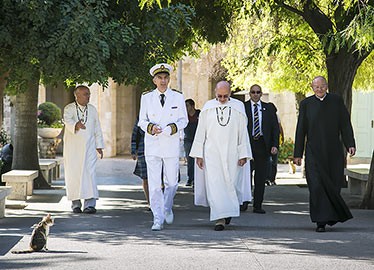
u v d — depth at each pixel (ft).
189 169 57.57
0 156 53.47
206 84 103.86
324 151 30.55
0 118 42.50
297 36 64.08
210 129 31.07
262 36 68.18
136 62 39.22
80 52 34.88
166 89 31.60
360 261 22.00
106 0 37.04
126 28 37.01
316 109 30.83
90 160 38.86
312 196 30.17
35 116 53.01
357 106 93.71
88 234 28.81
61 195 48.42
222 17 52.29
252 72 72.38
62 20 34.73
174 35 39.91
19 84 45.88
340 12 45.21
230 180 30.78
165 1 43.19
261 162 38.24
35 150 53.16
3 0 34.81
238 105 31.40
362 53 50.65
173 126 30.86
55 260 22.20
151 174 30.94
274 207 41.78
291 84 67.97
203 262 21.86
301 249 24.50
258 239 27.20
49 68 36.19
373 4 40.55
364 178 49.26
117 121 115.34
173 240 26.94
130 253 23.65
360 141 93.91
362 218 35.81
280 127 64.39
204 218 35.83
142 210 40.04
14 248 24.82
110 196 49.49
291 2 45.91
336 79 52.26
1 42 35.81
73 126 38.19
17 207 40.73
